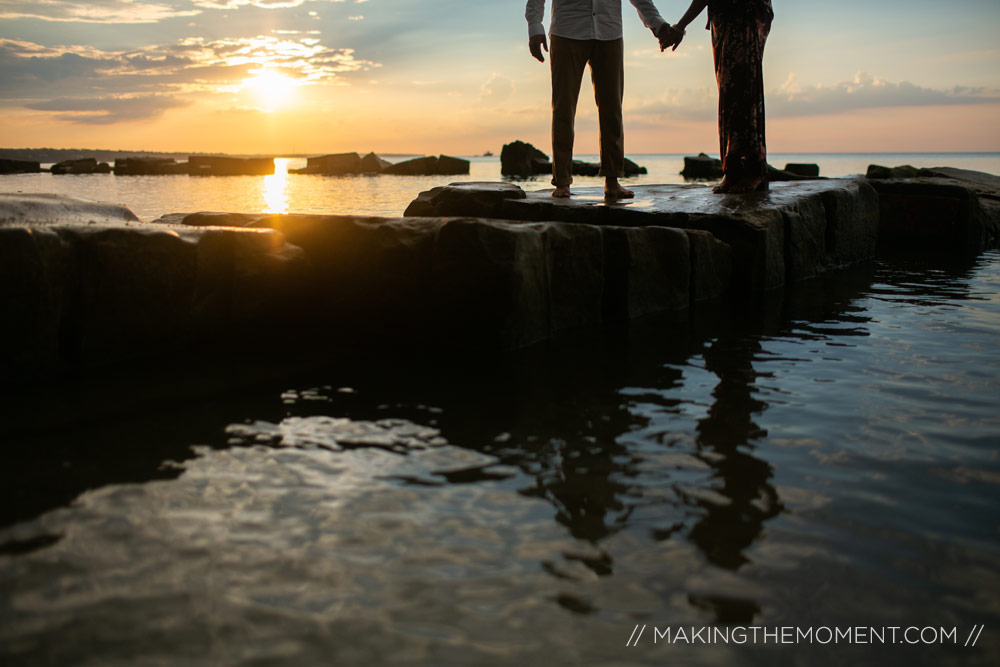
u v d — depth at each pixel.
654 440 2.28
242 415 2.50
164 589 1.43
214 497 1.85
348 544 1.61
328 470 2.04
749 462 2.10
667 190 6.62
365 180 28.78
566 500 1.85
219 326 3.47
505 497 1.87
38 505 1.78
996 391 2.78
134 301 3.05
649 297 4.43
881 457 2.13
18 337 2.64
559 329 3.92
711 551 1.60
